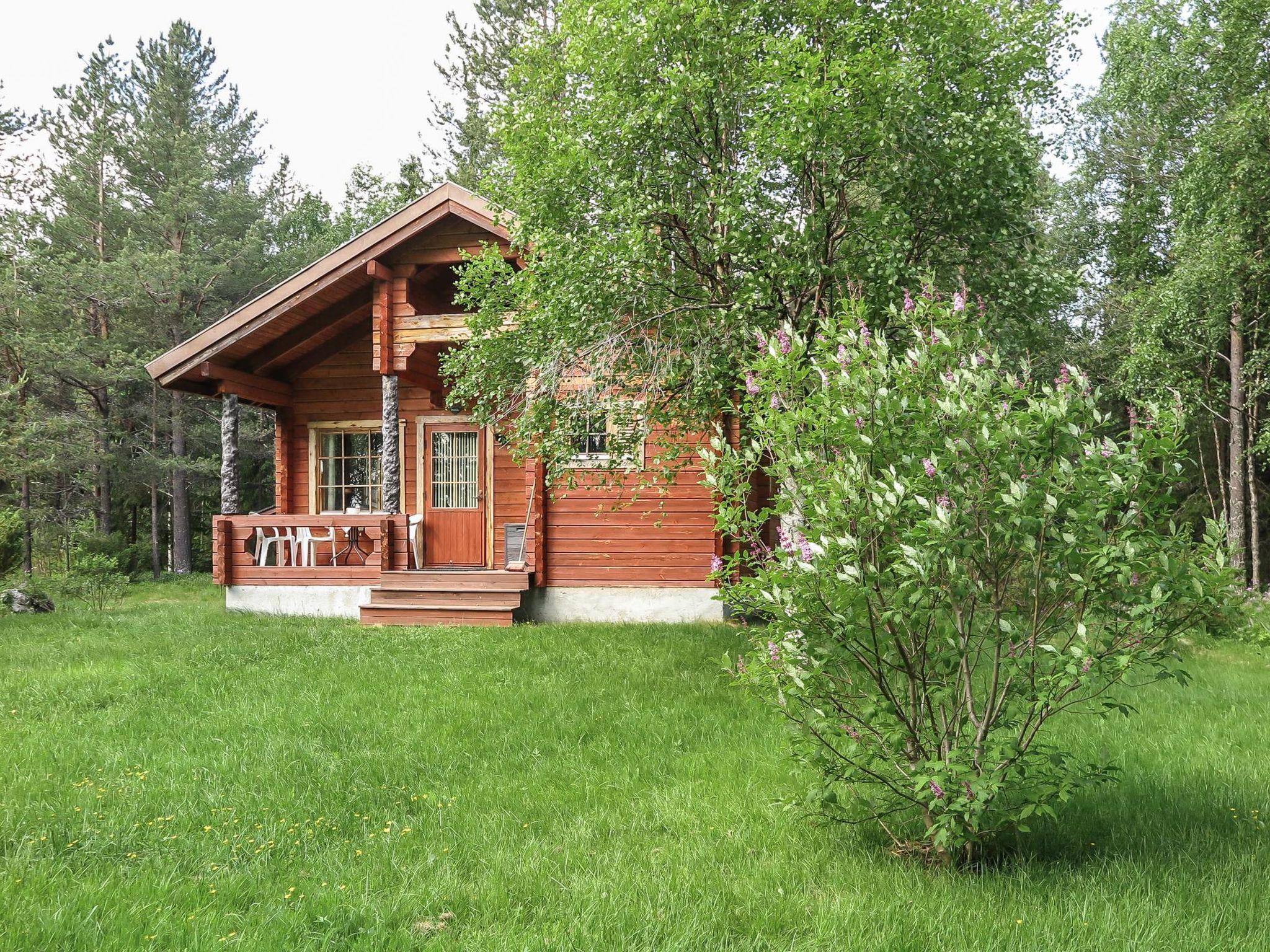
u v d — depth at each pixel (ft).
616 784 18.34
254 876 13.89
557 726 22.43
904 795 14.08
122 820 16.29
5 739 21.66
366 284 42.65
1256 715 24.29
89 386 80.23
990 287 27.78
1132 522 13.00
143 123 88.89
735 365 27.50
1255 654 34.58
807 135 23.82
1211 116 58.85
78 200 86.12
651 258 27.22
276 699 25.08
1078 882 13.10
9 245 81.87
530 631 35.94
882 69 24.14
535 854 14.64
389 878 13.89
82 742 21.30
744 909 12.53
